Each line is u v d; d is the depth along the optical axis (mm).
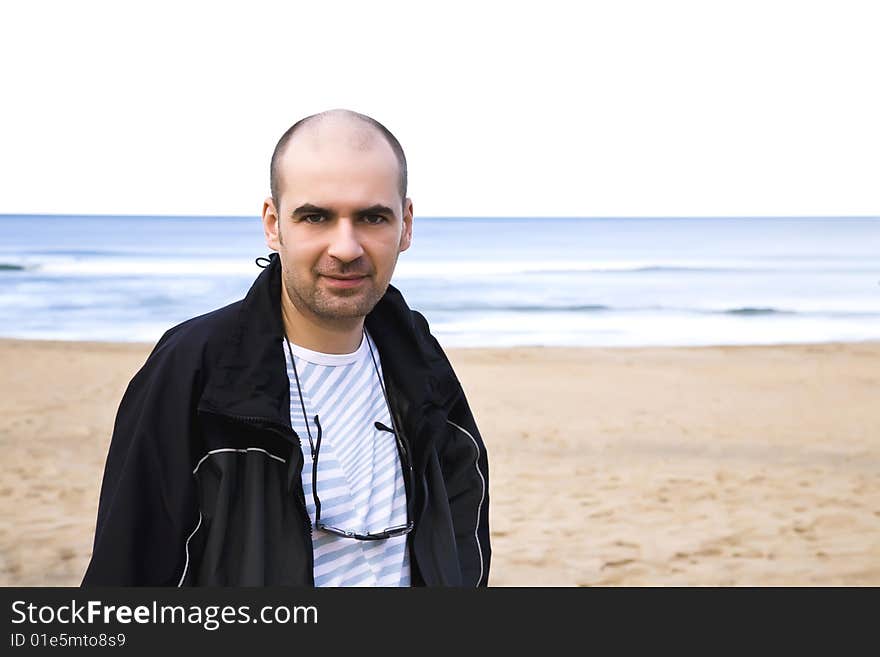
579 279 28344
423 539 2004
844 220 60562
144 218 55344
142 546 1751
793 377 14070
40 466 8352
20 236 40438
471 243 41062
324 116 1809
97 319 20359
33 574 5648
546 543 6590
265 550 1805
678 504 7598
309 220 1764
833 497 7859
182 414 1790
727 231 49469
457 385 2180
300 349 1941
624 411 11398
